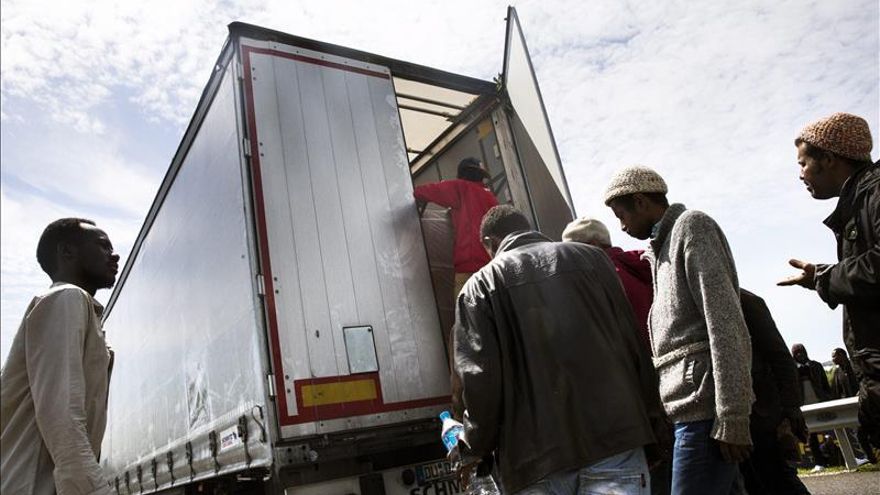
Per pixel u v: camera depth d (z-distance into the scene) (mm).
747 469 2766
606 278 1945
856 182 1842
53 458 1750
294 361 3162
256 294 3225
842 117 1948
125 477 7086
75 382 1828
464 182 4379
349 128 4008
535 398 1722
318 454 3053
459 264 4145
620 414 1687
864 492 4617
